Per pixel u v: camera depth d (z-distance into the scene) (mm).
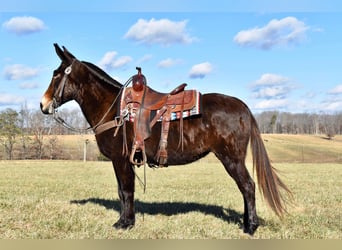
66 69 5789
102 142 5656
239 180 5156
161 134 5242
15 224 5859
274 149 50875
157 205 7742
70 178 14867
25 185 12016
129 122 5453
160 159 5312
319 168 22312
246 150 5250
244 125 5234
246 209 5328
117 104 5637
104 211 6895
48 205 7457
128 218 5559
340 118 89312
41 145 42688
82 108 5984
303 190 10672
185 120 5234
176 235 5285
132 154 5293
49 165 24047
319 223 6027
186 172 18734
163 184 12734
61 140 46969
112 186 11852
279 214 5695
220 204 8031
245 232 5305
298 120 91062
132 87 5566
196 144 5219
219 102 5309
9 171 18484
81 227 5684
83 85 5848
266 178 5184
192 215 6582
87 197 9078
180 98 5332
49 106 5812
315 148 52094
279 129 91000
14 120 41156
